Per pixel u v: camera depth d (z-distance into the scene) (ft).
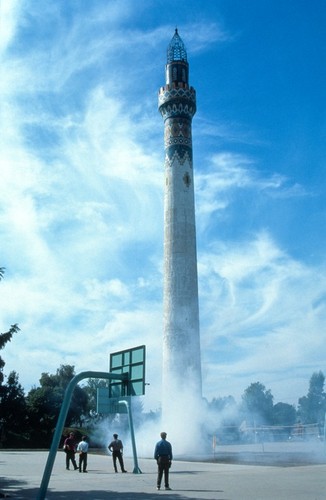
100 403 87.61
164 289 180.65
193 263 181.37
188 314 176.14
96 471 100.07
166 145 191.93
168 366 172.96
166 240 183.62
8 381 264.52
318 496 59.77
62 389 277.44
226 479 80.38
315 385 515.91
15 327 73.67
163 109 194.59
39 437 262.67
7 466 113.19
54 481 80.89
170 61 198.70
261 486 70.18
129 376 81.97
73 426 278.26
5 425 260.83
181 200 184.96
